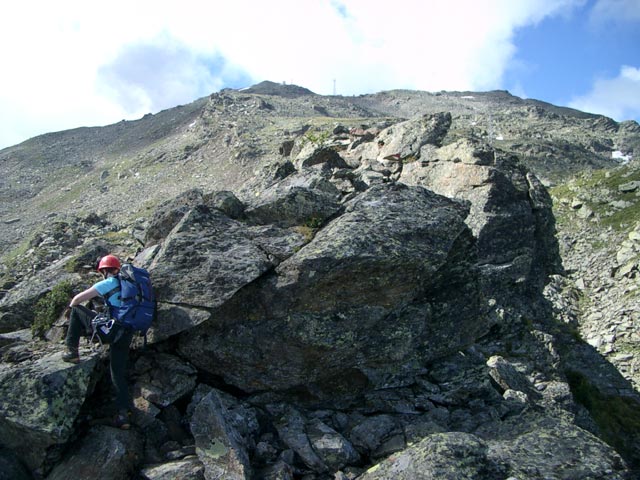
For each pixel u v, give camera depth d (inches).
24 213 4515.3
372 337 413.7
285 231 426.9
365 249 392.2
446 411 422.9
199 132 5447.8
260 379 396.5
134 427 343.9
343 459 354.9
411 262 402.3
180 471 313.0
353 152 1165.1
